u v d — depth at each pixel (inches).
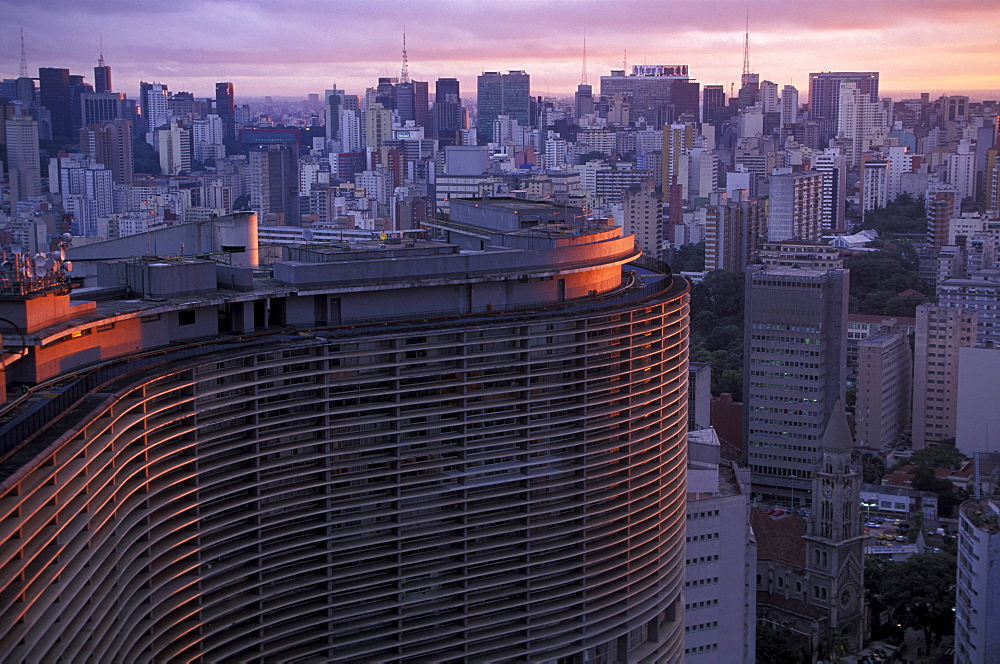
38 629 4520.2
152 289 6747.1
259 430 6505.9
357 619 6904.5
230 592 6284.5
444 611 7244.1
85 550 5014.8
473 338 7268.7
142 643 5669.3
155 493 5713.6
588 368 7657.5
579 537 7662.4
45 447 4793.3
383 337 6899.6
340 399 6761.8
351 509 6919.3
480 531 7298.2
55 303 5969.5
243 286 7027.6
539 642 7588.6
